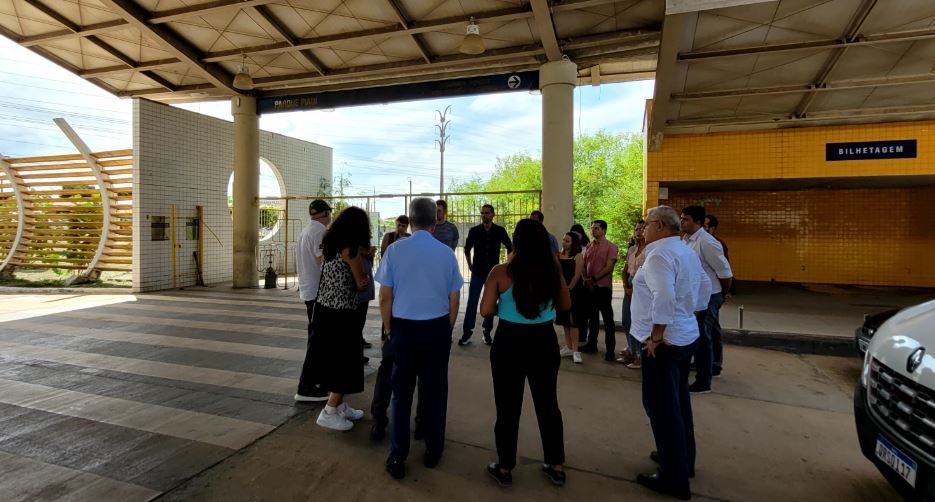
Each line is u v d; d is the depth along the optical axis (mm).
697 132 8586
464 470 3168
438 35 8969
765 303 8617
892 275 10547
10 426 3766
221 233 13328
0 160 12719
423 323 3117
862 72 6758
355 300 3727
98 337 6777
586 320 6355
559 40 8531
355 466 3203
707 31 6168
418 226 3277
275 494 2852
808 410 4227
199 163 12633
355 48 9633
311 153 17422
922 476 2266
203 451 3377
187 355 5844
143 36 9664
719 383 4941
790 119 7883
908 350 2500
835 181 9273
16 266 13383
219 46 9906
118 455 3307
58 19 9102
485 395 4551
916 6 5566
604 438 3662
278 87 11555
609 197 22719
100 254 12023
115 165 11805
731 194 11484
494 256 6438
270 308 9180
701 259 4848
